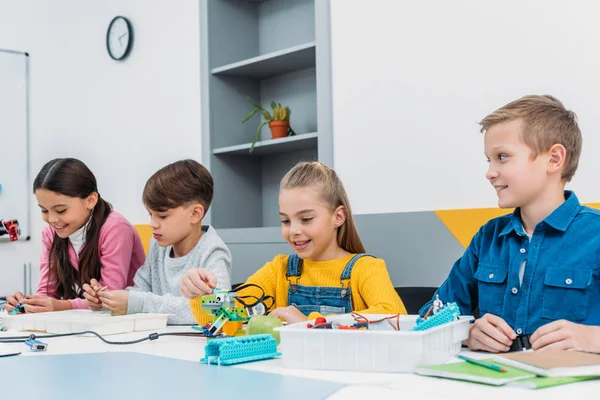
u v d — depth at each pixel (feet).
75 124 12.00
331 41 8.27
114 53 11.28
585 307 3.72
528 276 3.91
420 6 7.40
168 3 10.42
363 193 7.94
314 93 9.45
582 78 6.20
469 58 7.01
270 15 10.09
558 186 3.96
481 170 6.89
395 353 2.71
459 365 2.66
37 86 12.00
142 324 4.47
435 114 7.28
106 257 6.47
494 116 3.95
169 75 10.43
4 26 11.66
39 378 2.72
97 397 2.34
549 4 6.42
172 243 5.88
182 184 5.79
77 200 6.43
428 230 7.26
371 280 4.76
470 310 4.37
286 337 2.87
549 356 2.64
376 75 7.80
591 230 3.81
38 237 11.91
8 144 11.62
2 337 4.12
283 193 4.98
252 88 10.19
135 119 11.00
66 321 4.37
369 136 7.87
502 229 4.21
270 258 8.76
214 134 9.78
